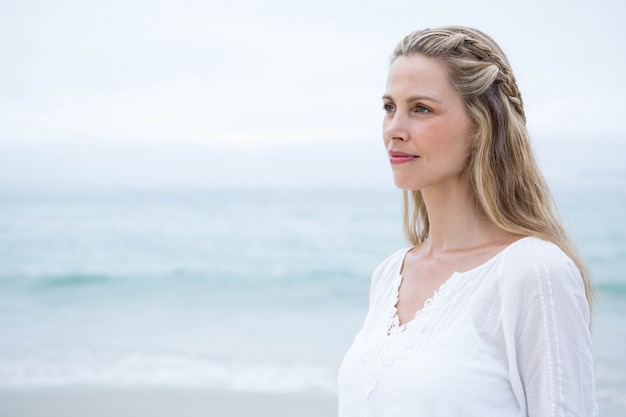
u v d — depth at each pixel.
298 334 15.39
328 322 16.77
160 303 19.69
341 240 29.12
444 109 2.28
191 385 10.91
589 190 33.38
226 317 17.62
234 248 28.31
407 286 2.46
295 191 53.47
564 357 2.05
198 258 26.47
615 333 14.39
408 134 2.30
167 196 51.38
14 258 27.22
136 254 27.83
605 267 21.66
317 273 23.19
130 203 45.47
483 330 2.17
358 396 2.33
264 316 17.69
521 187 2.30
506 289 2.14
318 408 9.36
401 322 2.39
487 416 2.10
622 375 11.14
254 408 9.41
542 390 2.06
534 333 2.08
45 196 51.25
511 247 2.21
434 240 2.47
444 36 2.33
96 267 25.14
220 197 49.28
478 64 2.27
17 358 13.09
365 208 39.06
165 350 13.75
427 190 2.43
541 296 2.08
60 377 11.55
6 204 45.28
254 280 22.45
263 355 13.21
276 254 26.73
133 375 11.63
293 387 10.75
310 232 31.12
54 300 20.31
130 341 14.70
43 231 33.66
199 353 13.47
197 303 19.59
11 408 9.63
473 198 2.36
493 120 2.30
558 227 2.34
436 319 2.24
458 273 2.28
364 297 19.84
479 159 2.28
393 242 28.41
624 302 17.47
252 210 39.72
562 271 2.10
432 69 2.29
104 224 35.72
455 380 2.12
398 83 2.33
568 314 2.07
